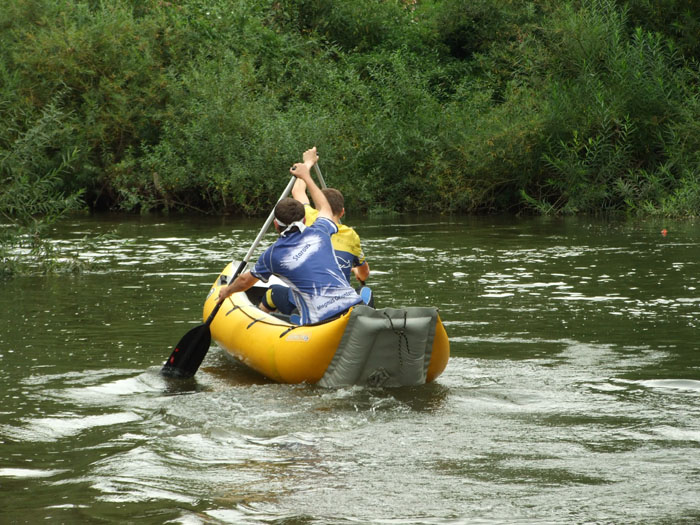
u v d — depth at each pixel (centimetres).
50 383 714
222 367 793
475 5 3347
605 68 2623
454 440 560
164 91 2645
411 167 2655
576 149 2467
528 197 2495
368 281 1245
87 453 537
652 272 1309
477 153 2533
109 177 2655
